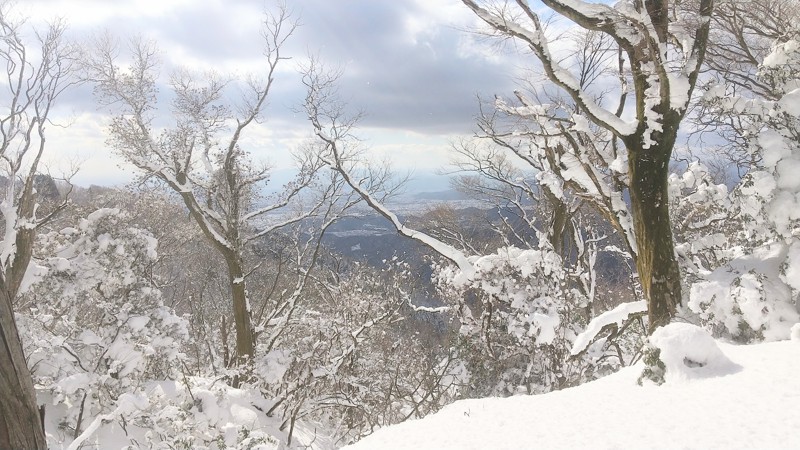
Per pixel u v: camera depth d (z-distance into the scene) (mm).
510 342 12945
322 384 16734
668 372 5531
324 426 18484
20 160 12414
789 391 4398
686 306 9484
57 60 13094
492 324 13039
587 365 12328
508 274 12508
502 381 12828
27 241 12594
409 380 16516
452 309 13938
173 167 16516
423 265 20547
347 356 16734
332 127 16672
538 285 12656
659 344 5707
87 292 13719
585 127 10188
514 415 5598
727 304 8672
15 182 13109
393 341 19703
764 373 4984
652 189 9484
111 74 15594
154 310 14180
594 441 4309
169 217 26766
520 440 4742
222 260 31953
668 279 9500
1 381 2570
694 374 5402
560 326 12312
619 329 11617
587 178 11703
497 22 9508
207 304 29266
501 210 19250
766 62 9758
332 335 16953
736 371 5262
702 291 8930
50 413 11578
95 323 13953
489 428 5324
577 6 9102
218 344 20516
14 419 2600
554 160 12797
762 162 8945
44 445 2773
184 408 12492
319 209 18312
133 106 15969
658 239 9531
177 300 28938
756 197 8867
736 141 12602
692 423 4207
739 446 3617
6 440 2584
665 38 9180
